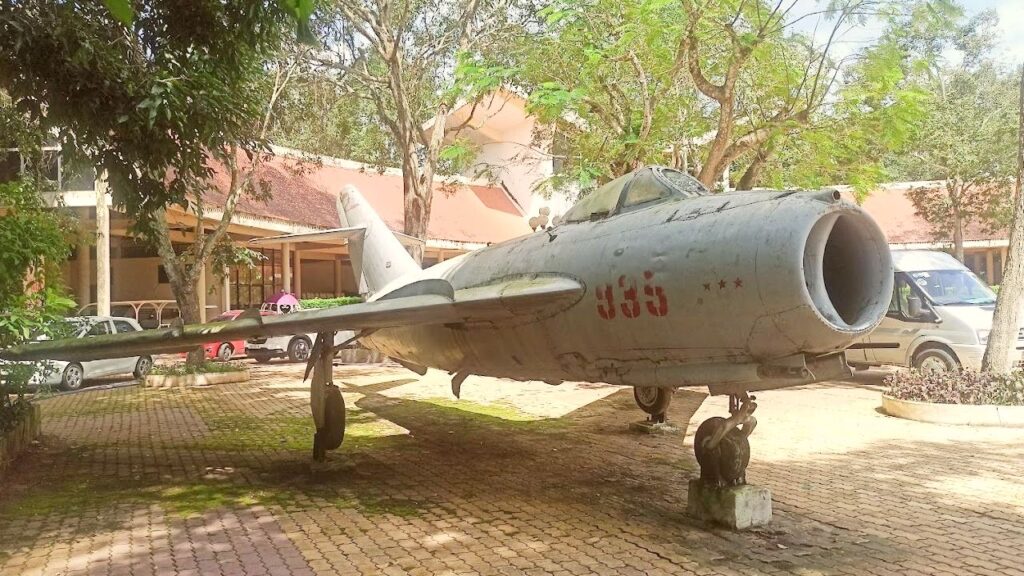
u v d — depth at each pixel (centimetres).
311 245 3209
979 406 1031
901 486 706
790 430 1016
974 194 2916
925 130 2717
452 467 841
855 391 1421
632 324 600
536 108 1581
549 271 688
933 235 3231
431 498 706
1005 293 1134
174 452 953
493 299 648
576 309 649
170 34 848
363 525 618
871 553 518
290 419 1223
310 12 296
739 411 600
